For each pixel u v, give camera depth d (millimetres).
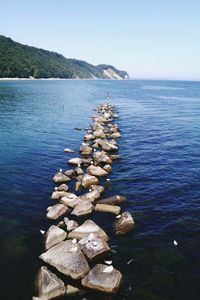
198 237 15016
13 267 12641
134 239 14688
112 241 14461
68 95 93688
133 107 67438
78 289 11266
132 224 15648
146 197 19141
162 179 22062
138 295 11258
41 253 13500
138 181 21641
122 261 13078
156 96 102875
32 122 44188
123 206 17938
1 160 25812
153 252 13766
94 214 16781
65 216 16594
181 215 17016
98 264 12148
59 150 29500
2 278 12039
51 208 16922
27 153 28125
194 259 13406
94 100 81188
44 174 22875
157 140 34188
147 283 11891
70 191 19922
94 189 19641
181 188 20531
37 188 20297
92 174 22391
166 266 12891
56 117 49438
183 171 23734
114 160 26266
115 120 48281
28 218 16453
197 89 162625
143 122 46656
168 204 18281
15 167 24156
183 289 11672
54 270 12203
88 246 13148
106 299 10961
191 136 36500
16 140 33000
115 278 11492
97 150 29547
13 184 20797
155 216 16859
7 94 86375
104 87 158625
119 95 103625
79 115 52469
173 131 39531
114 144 30969
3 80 158625
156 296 11266
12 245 14055
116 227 15484
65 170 23781
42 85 138000
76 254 12438
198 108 67500
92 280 11336
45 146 30844
